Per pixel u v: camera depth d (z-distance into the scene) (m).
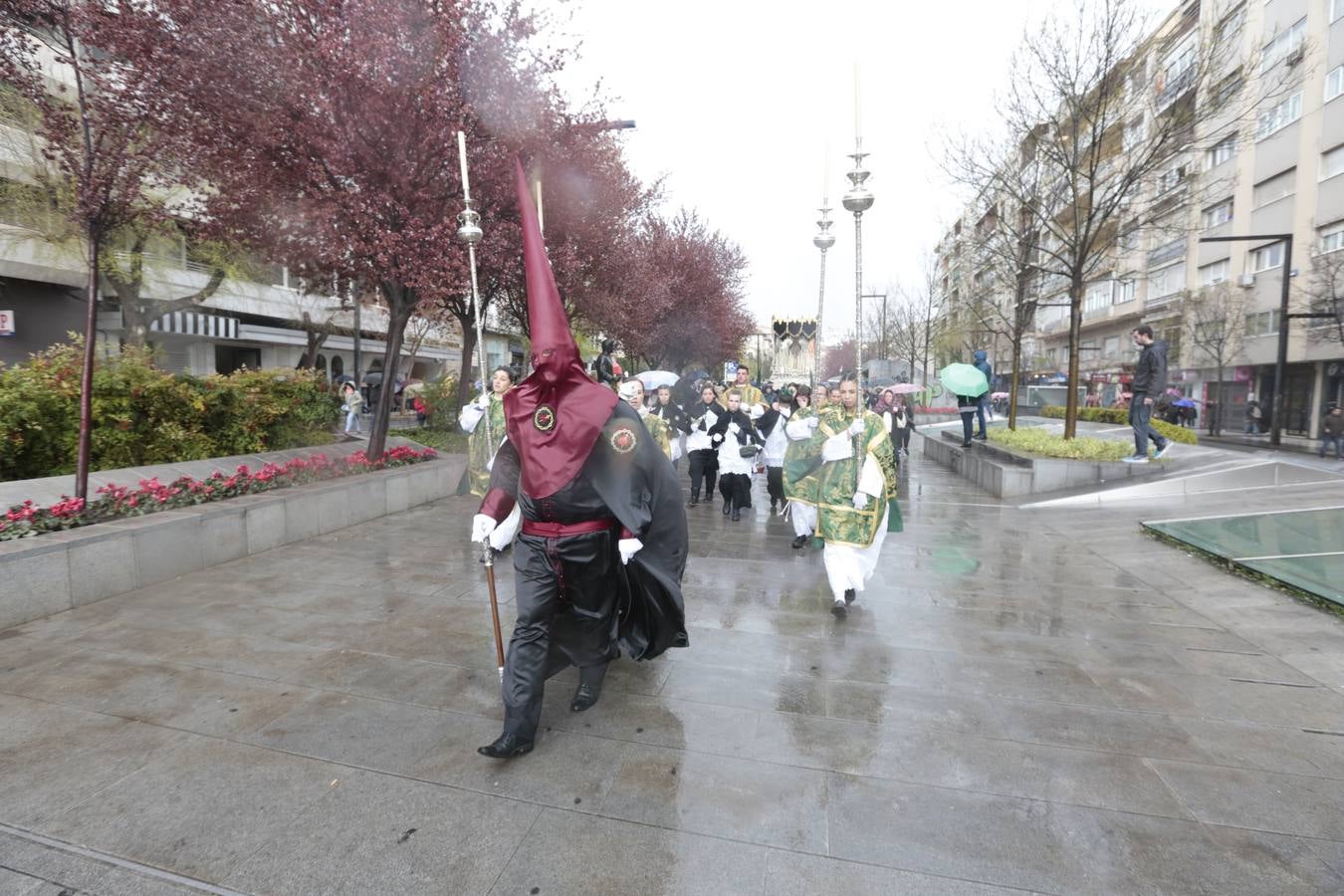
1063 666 4.10
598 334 21.42
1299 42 22.98
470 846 2.49
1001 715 3.49
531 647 3.14
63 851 2.44
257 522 6.54
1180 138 11.30
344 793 2.80
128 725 3.30
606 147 13.95
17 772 2.91
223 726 3.30
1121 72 11.30
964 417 14.65
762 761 3.06
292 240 10.50
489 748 2.99
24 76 6.99
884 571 6.25
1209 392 29.70
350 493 7.88
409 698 3.62
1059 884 2.32
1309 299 21.59
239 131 8.15
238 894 2.26
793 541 7.30
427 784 2.86
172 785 2.83
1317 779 2.93
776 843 2.52
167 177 8.57
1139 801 2.77
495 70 9.36
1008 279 16.36
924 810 2.71
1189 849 2.49
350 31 8.09
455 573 5.92
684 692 3.74
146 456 8.30
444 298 10.34
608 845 2.51
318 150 8.45
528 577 3.23
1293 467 9.52
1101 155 12.42
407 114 8.70
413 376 38.53
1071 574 6.13
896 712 3.52
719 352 35.72
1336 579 5.47
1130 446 11.51
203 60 7.50
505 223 10.62
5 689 3.65
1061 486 10.47
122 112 6.92
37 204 12.36
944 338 33.28
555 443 3.17
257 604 5.05
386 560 6.33
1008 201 15.57
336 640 4.39
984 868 2.39
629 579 3.69
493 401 7.35
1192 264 30.03
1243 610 5.11
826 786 2.87
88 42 7.07
